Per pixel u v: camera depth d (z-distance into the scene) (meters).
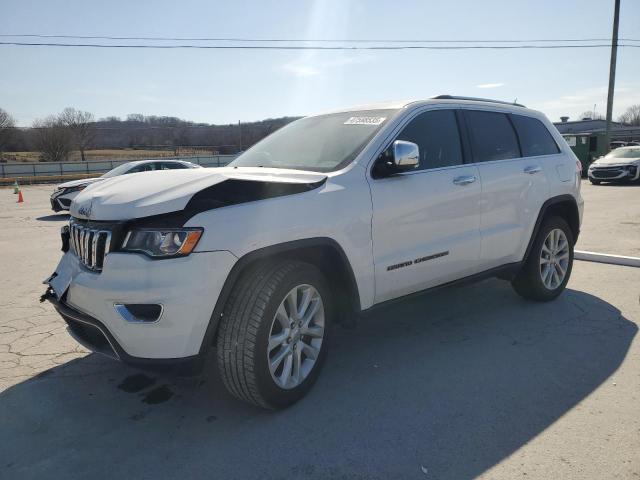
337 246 3.34
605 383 3.51
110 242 2.92
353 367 3.85
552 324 4.64
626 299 5.32
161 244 2.81
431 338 4.39
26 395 3.50
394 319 4.88
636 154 19.94
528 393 3.40
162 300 2.77
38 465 2.75
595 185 19.84
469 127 4.47
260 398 3.07
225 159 52.62
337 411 3.22
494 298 5.43
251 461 2.75
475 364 3.85
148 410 3.30
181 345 2.83
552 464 2.66
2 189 30.88
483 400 3.32
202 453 2.83
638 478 2.54
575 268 6.68
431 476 2.59
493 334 4.44
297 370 3.28
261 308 2.98
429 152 4.08
